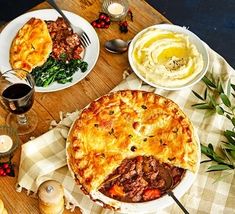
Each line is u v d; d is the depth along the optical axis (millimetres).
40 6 1417
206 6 2146
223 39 2064
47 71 1271
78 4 1421
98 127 1137
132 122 1150
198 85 1302
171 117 1159
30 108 1170
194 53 1297
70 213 1099
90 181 1073
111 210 1087
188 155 1111
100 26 1368
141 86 1278
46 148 1166
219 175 1160
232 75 1323
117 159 1107
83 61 1295
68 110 1239
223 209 1117
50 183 1038
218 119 1237
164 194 1091
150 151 1129
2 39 1332
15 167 1153
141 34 1337
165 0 2150
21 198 1110
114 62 1321
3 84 1159
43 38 1292
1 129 1193
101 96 1227
